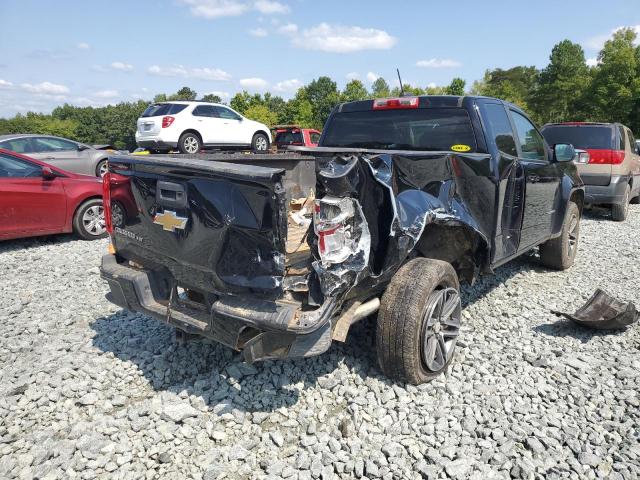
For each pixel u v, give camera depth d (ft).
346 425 10.14
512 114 16.96
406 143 16.02
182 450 9.62
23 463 9.21
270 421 10.53
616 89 157.79
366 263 9.87
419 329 11.09
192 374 12.44
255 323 9.18
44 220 26.25
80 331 14.90
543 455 9.47
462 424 10.36
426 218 11.00
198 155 13.14
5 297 17.88
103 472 9.05
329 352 13.20
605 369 12.67
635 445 9.72
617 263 23.09
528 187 16.58
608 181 34.30
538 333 14.89
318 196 9.57
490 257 14.35
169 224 10.48
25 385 11.70
